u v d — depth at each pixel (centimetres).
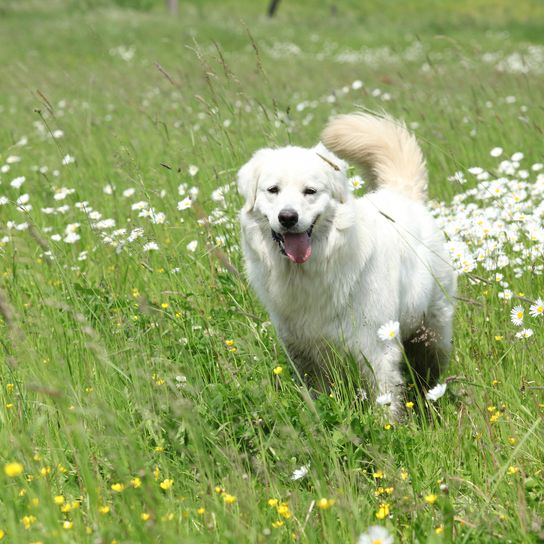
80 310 732
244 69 2720
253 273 734
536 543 457
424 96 1752
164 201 1081
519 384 638
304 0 8631
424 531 474
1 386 654
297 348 734
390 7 8350
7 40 4112
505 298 717
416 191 838
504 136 1381
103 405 541
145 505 485
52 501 496
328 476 535
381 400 605
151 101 1897
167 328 728
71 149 1448
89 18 5409
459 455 563
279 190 687
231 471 521
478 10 8031
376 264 700
